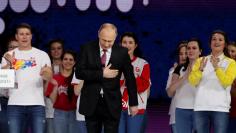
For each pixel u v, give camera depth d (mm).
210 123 14289
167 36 17516
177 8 17438
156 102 17562
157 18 17484
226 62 13852
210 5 17297
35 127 14188
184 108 14742
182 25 17453
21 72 14133
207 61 13945
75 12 17594
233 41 16828
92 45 11734
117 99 11672
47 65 14352
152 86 17594
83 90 11711
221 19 17266
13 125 14086
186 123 14797
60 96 15172
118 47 11781
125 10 17469
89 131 11727
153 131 17547
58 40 16125
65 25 17656
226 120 13734
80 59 11711
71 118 15258
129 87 11875
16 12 17578
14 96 14078
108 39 11445
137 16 17484
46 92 15016
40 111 14203
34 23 17641
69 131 15305
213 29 17297
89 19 17578
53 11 17625
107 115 11664
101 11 17500
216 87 13766
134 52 15539
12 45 15570
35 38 17656
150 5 17469
